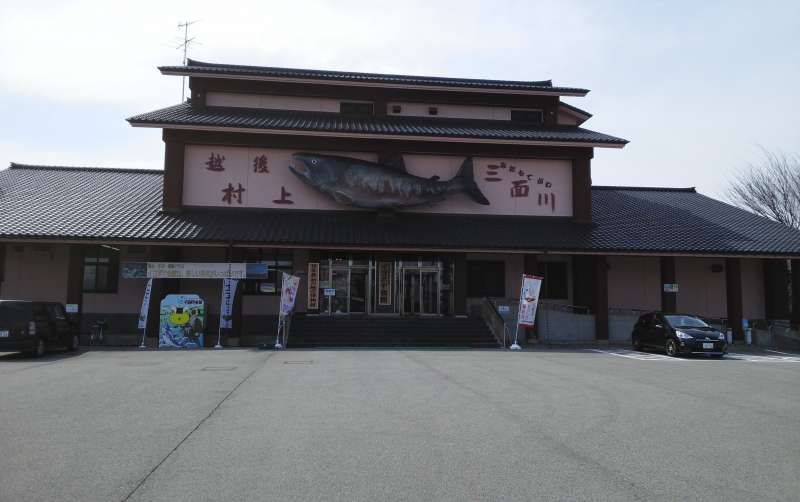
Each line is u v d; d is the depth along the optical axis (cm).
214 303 2342
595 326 2344
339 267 2497
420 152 2417
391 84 2514
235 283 2148
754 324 2561
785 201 4028
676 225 2550
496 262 2595
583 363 1559
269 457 620
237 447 658
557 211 2497
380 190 2330
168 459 610
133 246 2306
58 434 711
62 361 1486
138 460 605
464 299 2330
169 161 2283
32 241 1956
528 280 2105
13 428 741
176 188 2273
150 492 511
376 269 2514
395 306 2503
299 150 2369
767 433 753
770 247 2344
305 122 2378
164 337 1991
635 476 567
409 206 2372
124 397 957
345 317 2261
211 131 2300
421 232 2252
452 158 2450
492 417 828
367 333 2173
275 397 967
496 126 2592
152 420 790
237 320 2139
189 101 2547
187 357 1598
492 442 689
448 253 2477
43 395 973
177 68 2417
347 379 1180
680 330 1869
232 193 2330
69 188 2478
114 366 1375
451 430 747
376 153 2402
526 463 606
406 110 2595
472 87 2550
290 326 2172
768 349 2258
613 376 1293
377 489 524
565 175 2517
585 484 542
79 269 2072
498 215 2459
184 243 2016
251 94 2516
